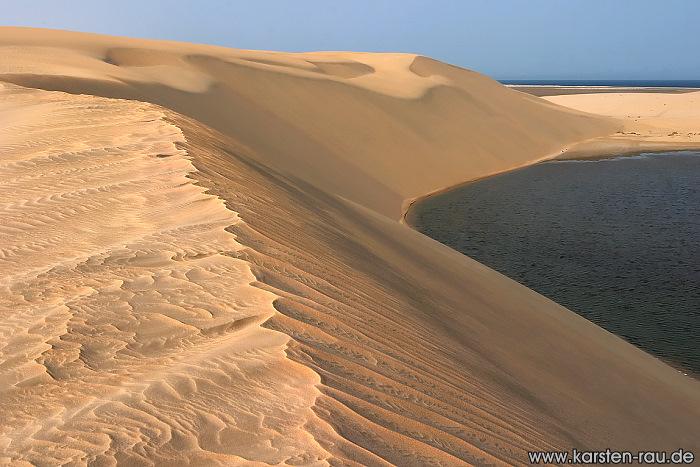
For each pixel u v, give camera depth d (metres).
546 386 5.70
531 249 18.00
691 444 5.77
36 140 10.70
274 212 7.42
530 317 8.54
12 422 2.88
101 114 13.28
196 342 3.73
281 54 52.66
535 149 42.50
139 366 3.43
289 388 3.18
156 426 2.79
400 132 34.66
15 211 6.87
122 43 36.62
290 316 4.14
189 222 6.17
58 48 31.31
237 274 4.79
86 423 2.83
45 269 5.04
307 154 25.98
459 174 32.78
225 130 24.50
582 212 23.61
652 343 11.04
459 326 6.41
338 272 5.87
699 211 23.73
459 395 4.04
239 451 2.62
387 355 4.13
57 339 3.73
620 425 5.48
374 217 12.58
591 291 14.13
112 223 6.34
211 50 42.47
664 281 14.96
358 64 52.75
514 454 3.51
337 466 2.56
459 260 11.49
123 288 4.54
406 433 3.13
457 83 51.81
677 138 48.91
